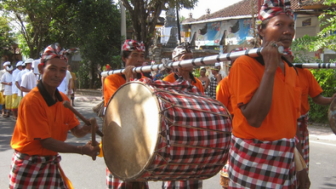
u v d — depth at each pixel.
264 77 1.79
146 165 2.11
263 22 2.12
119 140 2.39
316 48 8.49
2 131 8.11
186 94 2.51
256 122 1.85
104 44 17.92
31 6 18.48
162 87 2.47
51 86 2.53
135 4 15.67
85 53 17.89
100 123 9.00
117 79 3.19
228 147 2.44
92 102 14.84
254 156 1.95
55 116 2.57
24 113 2.41
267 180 1.93
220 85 3.25
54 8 18.45
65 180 2.70
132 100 2.33
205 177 2.52
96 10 17.31
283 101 1.95
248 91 1.91
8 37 30.75
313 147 6.50
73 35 19.98
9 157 5.82
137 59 3.51
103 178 4.80
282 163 1.93
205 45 24.19
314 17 16.38
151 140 2.10
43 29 21.75
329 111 2.52
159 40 23.03
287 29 2.04
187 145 2.19
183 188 3.12
